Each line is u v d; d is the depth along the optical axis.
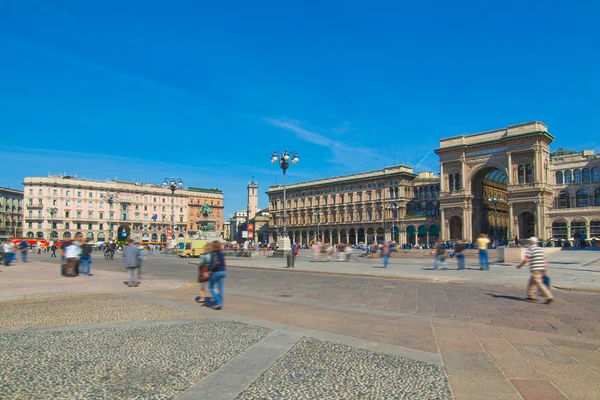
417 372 6.66
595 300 14.30
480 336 9.06
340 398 5.61
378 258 46.88
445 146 89.19
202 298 14.02
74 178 128.00
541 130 76.06
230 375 6.49
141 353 7.66
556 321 10.73
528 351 7.90
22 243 43.75
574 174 87.25
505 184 102.50
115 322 10.49
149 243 103.31
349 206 115.38
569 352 7.85
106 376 6.41
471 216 85.44
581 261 34.31
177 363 7.07
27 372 6.56
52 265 35.81
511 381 6.30
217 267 12.60
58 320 10.74
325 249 44.94
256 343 8.41
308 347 8.12
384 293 16.42
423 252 48.53
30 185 117.81
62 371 6.62
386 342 8.53
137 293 16.08
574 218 74.06
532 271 13.89
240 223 186.25
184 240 56.38
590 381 6.32
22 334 9.12
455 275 23.81
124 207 130.38
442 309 12.54
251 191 158.88
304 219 127.31
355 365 7.00
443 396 5.69
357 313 11.84
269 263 37.25
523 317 11.26
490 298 14.78
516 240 71.00
